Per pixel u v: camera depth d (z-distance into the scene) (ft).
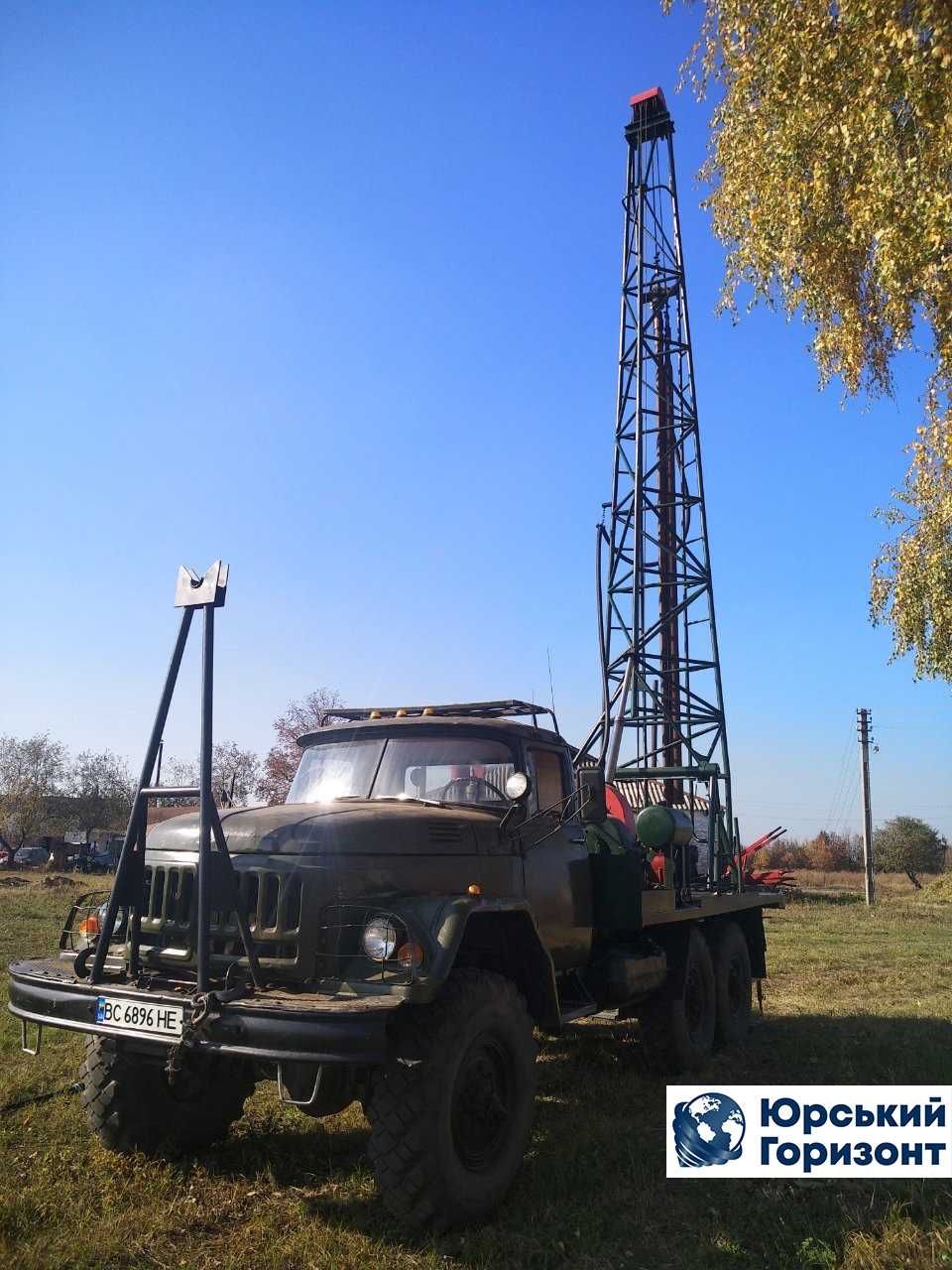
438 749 19.51
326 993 13.46
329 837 14.73
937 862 211.00
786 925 67.36
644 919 21.24
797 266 25.85
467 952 16.16
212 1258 12.51
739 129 26.45
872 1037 26.20
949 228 19.95
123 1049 15.46
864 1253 12.70
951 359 22.50
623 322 56.70
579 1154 16.63
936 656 49.83
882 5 20.53
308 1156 16.29
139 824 15.56
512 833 18.11
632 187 58.29
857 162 22.06
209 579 15.51
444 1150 13.20
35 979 15.11
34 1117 17.69
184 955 14.78
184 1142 16.39
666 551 54.54
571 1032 26.76
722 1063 23.99
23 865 153.69
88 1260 12.25
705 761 49.26
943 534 47.78
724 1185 15.29
